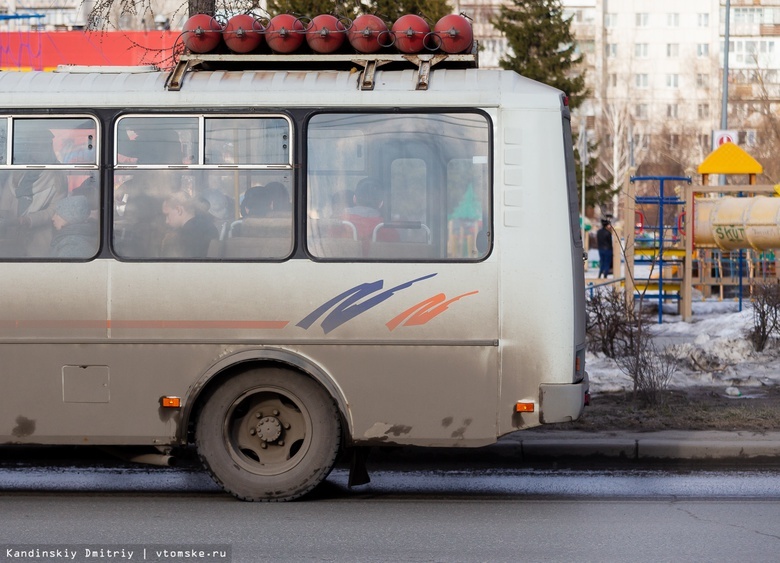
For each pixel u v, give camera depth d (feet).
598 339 54.80
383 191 30.91
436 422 30.66
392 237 30.81
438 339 30.58
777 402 44.16
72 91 31.45
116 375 31.01
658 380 43.93
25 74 31.99
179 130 31.27
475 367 30.55
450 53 32.04
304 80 31.42
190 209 31.12
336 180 30.99
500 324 30.53
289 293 30.73
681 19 409.90
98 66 32.30
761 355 55.72
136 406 30.96
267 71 31.83
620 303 55.98
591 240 203.41
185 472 36.32
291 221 30.91
